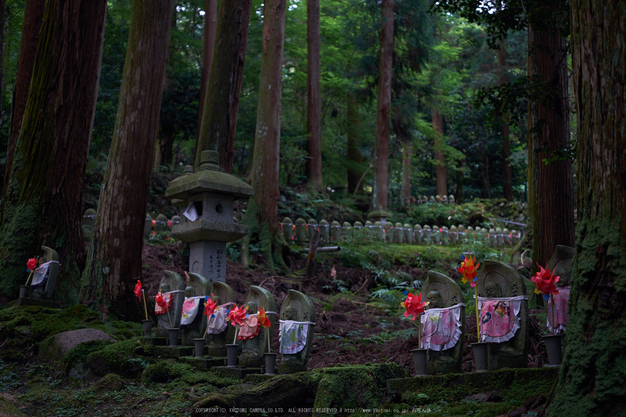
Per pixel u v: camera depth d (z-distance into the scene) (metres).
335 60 25.91
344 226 18.61
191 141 25.50
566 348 3.41
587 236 3.45
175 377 5.79
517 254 15.88
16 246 8.34
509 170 28.91
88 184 16.12
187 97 21.30
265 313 5.49
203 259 8.27
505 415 3.67
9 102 16.80
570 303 3.51
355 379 4.69
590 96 3.52
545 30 9.18
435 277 4.90
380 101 22.27
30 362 6.69
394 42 24.41
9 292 8.11
